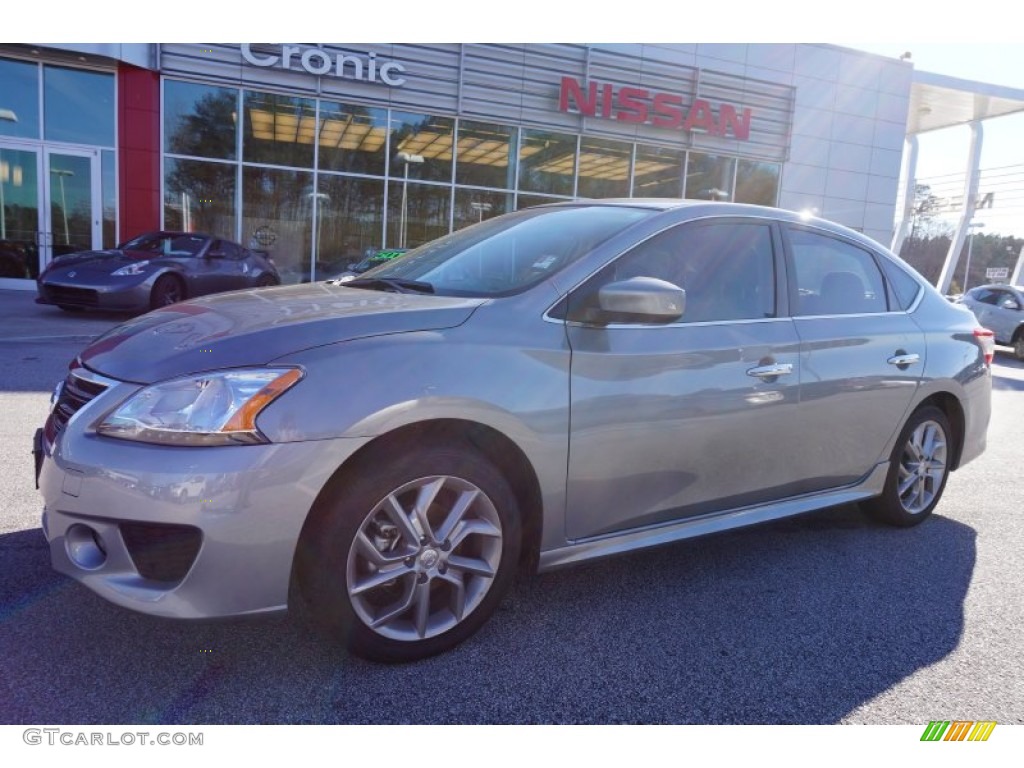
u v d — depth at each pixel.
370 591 2.23
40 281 9.77
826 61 19.39
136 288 9.79
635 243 2.70
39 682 2.10
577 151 17.47
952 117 26.00
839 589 2.98
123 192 14.53
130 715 1.98
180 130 14.69
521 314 2.40
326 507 2.06
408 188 16.38
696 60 18.09
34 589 2.60
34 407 5.20
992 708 2.20
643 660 2.37
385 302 2.45
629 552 2.64
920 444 3.71
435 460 2.18
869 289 3.49
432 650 2.29
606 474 2.50
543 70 16.89
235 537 1.92
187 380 1.99
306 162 15.58
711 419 2.73
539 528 2.43
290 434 1.96
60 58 13.80
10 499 3.43
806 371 3.02
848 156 20.17
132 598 1.94
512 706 2.10
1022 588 3.07
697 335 2.73
